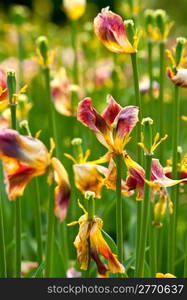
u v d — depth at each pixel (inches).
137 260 63.0
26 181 56.9
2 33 177.6
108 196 89.6
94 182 63.2
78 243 59.7
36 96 129.0
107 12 63.1
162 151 79.6
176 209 69.6
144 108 102.2
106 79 115.9
